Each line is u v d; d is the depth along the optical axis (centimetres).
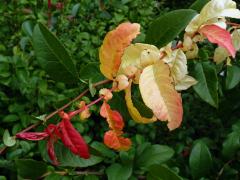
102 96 27
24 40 54
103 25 68
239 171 45
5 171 47
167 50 29
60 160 33
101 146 42
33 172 35
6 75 49
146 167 38
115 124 27
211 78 34
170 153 39
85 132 54
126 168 38
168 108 26
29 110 50
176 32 30
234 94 50
